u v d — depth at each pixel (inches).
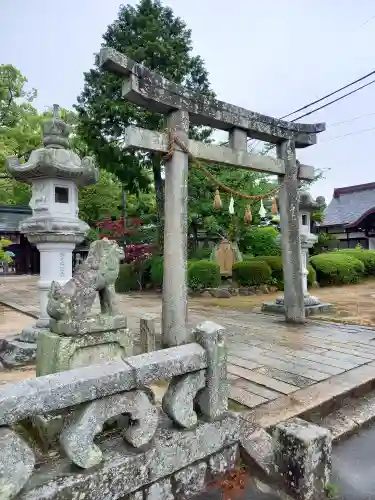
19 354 202.1
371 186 1212.5
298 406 144.3
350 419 146.9
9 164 216.7
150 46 522.6
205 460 106.8
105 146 553.9
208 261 559.5
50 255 223.1
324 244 907.4
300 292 312.5
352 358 208.5
